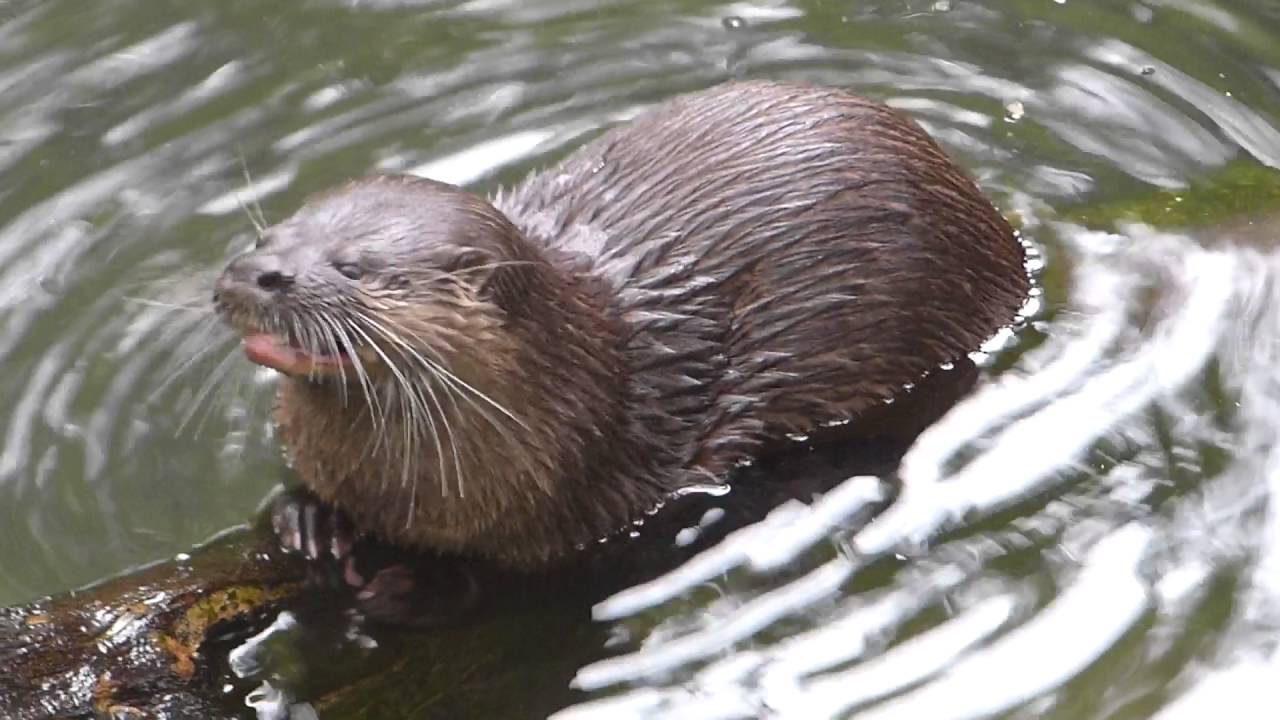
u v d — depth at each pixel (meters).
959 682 18.36
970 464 21.27
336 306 17.91
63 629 18.16
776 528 20.56
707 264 20.89
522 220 21.17
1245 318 23.16
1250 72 27.55
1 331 23.19
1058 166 26.16
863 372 21.62
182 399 22.19
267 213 25.09
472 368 18.62
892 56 28.17
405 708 18.48
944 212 22.03
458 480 19.39
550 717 18.30
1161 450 21.28
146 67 27.94
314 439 19.52
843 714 18.06
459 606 19.75
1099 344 22.86
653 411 20.58
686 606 19.67
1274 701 17.94
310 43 28.47
